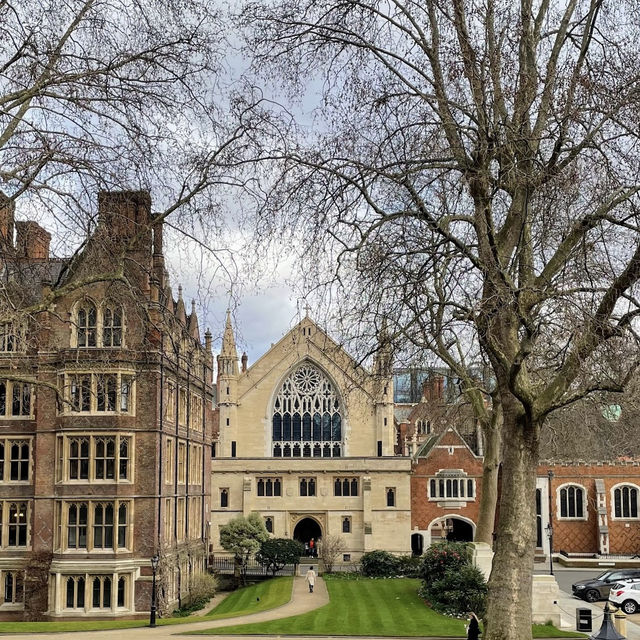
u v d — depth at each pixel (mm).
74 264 21016
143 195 20375
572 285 18797
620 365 19625
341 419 90562
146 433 50594
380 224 19109
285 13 20953
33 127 18219
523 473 20641
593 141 19234
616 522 82688
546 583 39031
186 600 57125
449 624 36625
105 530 49344
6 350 50531
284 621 38000
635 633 39062
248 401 91312
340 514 85750
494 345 19656
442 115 19906
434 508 85938
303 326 91125
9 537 51281
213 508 86438
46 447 50844
